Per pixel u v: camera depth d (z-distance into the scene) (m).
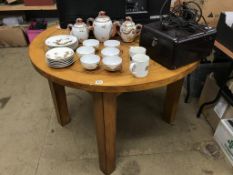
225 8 1.67
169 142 1.62
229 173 1.43
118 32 1.40
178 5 1.39
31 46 1.33
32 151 1.57
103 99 1.08
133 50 1.16
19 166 1.47
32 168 1.46
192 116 1.84
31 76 2.37
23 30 2.87
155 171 1.43
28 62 2.62
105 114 1.13
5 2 2.81
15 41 2.91
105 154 1.31
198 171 1.43
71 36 1.34
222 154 1.54
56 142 1.63
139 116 1.84
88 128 1.73
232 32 1.40
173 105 1.64
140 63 1.00
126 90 1.02
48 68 1.12
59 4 1.32
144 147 1.58
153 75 1.06
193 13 1.26
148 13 1.43
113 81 1.03
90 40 1.29
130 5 1.42
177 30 1.11
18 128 1.75
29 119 1.83
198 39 1.09
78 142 1.62
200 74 1.88
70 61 1.13
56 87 1.52
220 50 1.47
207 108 1.78
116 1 1.35
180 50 1.04
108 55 1.14
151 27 1.14
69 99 2.02
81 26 1.29
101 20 1.27
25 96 2.09
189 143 1.61
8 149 1.58
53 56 1.14
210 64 1.84
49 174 1.42
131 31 1.31
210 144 1.60
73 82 1.03
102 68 1.12
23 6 2.72
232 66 1.49
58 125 1.76
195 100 2.01
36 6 2.71
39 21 2.97
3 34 2.83
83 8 1.34
